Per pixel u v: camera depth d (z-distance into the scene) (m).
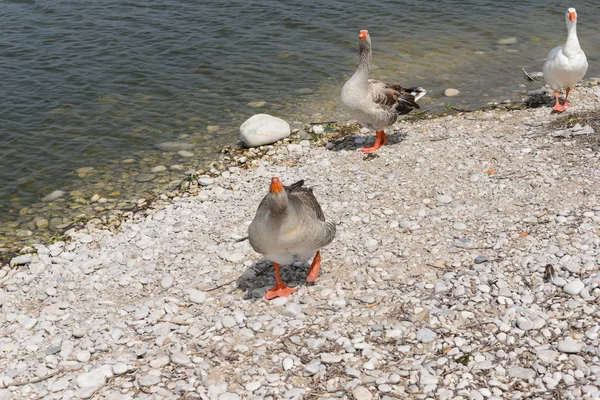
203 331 8.20
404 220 10.34
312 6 22.17
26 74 17.52
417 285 8.64
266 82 17.25
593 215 9.78
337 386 7.03
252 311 8.55
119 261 10.23
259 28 20.50
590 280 8.19
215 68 17.97
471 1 22.78
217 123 15.32
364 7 22.19
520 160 12.08
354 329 7.91
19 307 9.32
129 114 15.75
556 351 7.13
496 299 8.15
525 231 9.66
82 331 8.45
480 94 16.42
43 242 11.35
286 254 8.16
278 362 7.50
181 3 22.47
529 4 22.47
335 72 17.75
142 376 7.48
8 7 21.98
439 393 6.77
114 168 13.64
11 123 15.30
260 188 12.35
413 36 19.92
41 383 7.53
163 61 18.36
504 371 6.98
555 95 14.70
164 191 12.71
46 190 12.96
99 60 18.36
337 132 14.66
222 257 9.98
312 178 12.41
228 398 6.95
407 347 7.48
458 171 11.96
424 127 14.54
